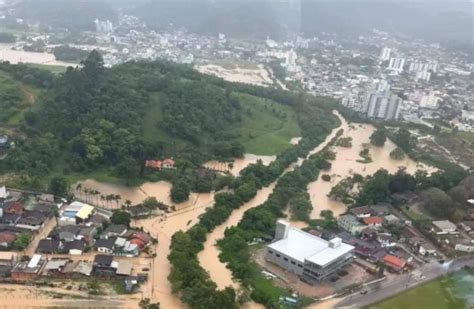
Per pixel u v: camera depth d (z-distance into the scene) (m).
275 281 189.75
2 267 179.88
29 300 166.88
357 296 184.50
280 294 180.50
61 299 168.88
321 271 190.50
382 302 182.12
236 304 167.88
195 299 166.50
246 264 196.38
